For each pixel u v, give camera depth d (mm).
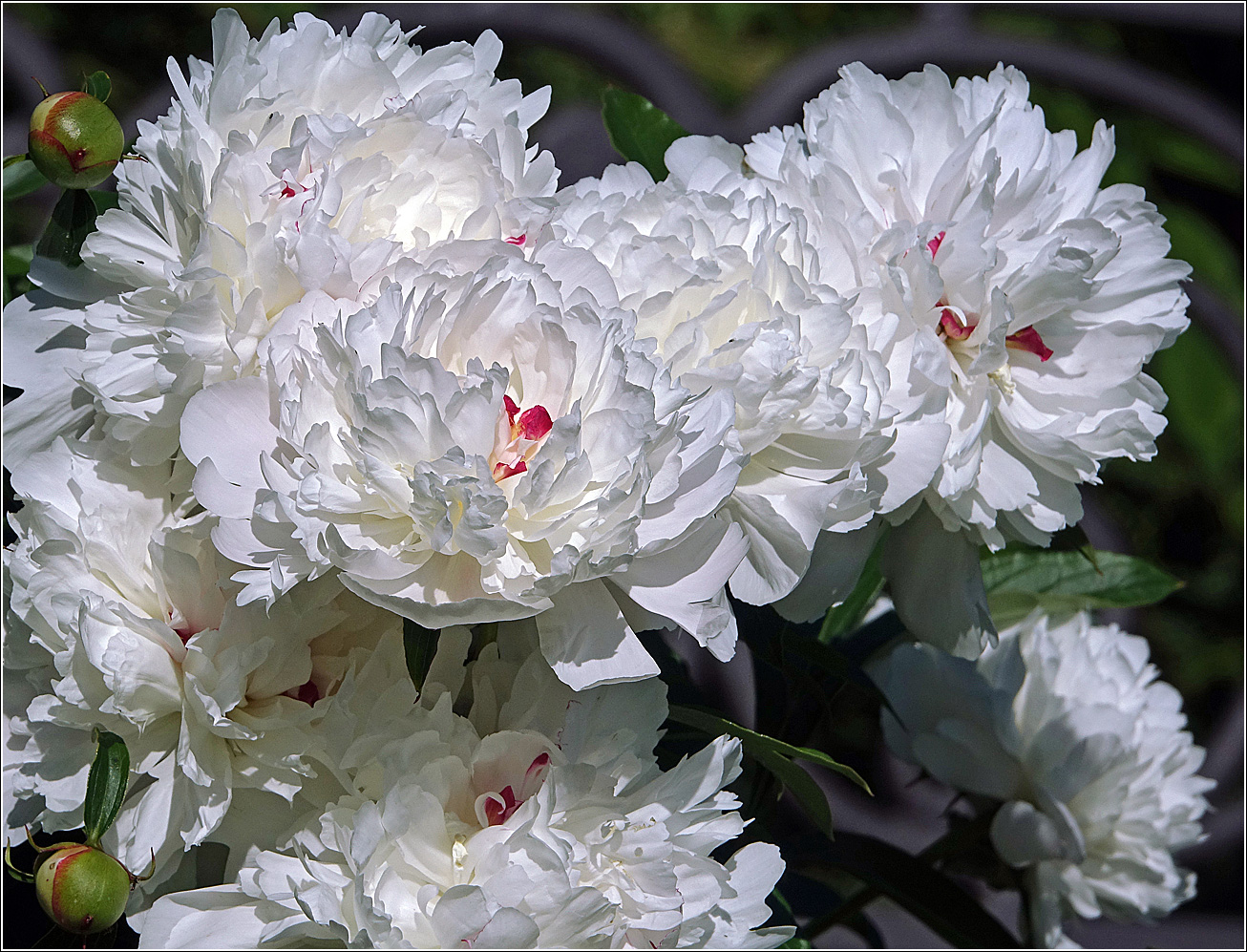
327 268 959
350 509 938
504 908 949
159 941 972
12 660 997
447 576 947
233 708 980
